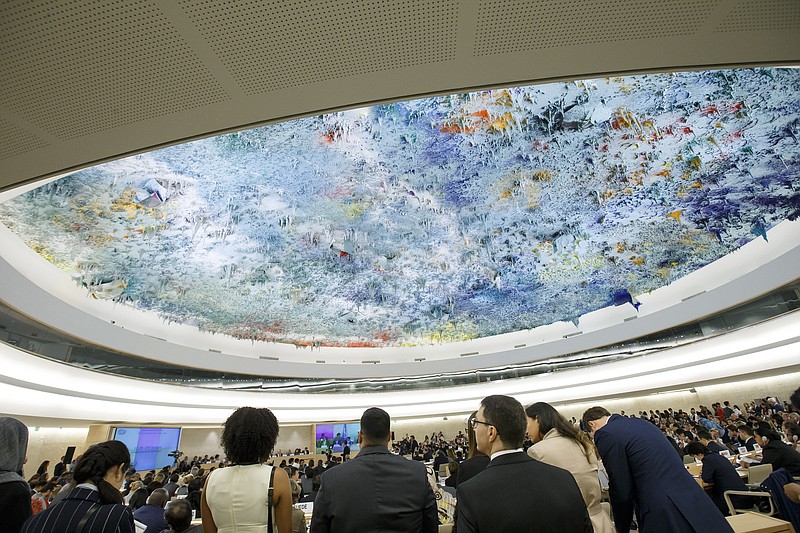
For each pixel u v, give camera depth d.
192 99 3.37
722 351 15.30
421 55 3.16
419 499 2.24
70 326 12.06
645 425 2.87
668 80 11.30
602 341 19.62
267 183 14.18
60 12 2.64
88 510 2.16
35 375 11.23
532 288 20.16
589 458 2.99
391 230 17.53
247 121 3.68
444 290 20.84
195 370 18.88
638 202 14.86
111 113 3.41
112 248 13.38
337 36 2.96
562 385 21.98
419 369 24.70
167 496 4.80
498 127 13.52
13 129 3.47
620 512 2.78
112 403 15.10
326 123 12.75
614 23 2.95
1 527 2.44
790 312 12.48
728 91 11.09
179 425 18.69
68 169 3.99
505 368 24.48
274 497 2.35
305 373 22.95
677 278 16.88
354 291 20.02
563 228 16.81
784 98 10.70
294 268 17.86
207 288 17.00
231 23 2.81
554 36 3.04
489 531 1.87
